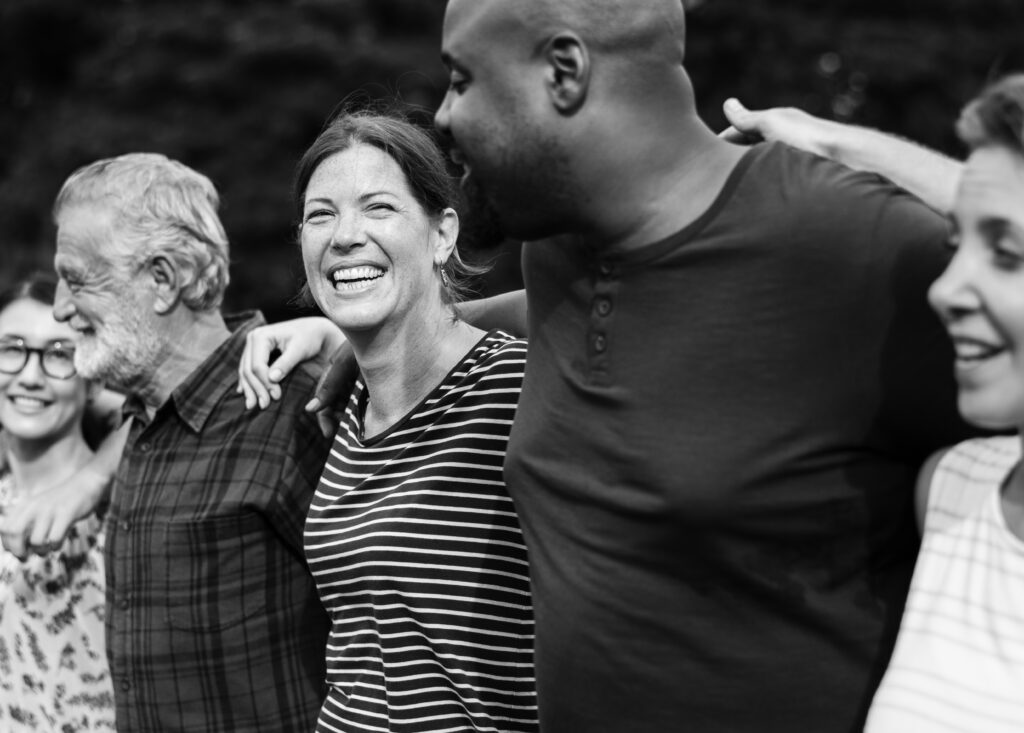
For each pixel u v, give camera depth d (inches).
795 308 66.4
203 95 528.1
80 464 131.9
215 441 108.3
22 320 127.8
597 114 67.7
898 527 68.7
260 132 514.3
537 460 74.5
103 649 122.8
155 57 538.0
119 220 111.4
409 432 93.9
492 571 89.7
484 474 90.5
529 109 68.0
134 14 561.6
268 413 107.3
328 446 107.0
